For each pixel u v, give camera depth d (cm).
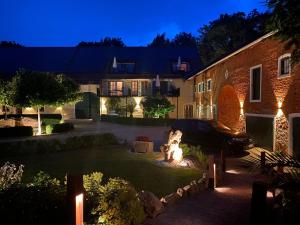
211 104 2744
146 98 3622
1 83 2431
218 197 906
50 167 1300
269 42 1653
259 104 1789
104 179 1093
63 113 4006
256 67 1814
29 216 503
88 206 586
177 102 3944
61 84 2423
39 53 4650
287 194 538
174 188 985
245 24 4478
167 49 4553
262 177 1155
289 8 500
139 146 1653
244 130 1988
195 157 1372
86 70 4394
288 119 1495
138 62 4356
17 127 2231
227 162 1470
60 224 515
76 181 473
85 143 1838
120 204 599
